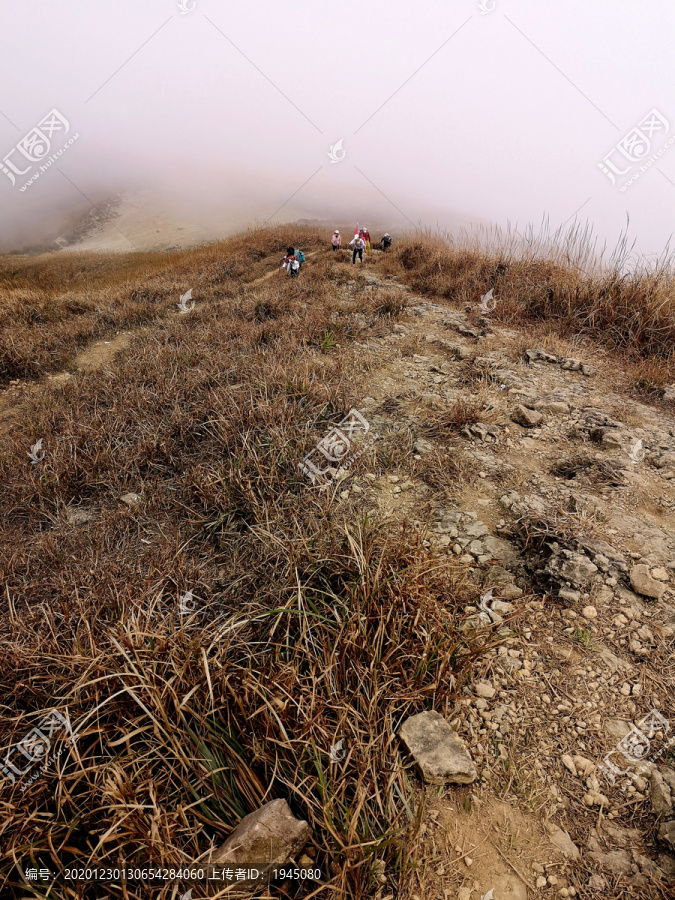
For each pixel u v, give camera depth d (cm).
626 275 659
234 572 279
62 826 154
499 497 339
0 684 201
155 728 169
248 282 1235
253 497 318
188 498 344
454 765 176
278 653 200
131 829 149
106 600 246
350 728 178
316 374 512
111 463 384
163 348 620
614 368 554
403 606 221
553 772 182
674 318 569
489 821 168
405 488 352
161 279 1327
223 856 141
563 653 227
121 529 322
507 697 209
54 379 609
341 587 249
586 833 164
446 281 915
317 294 908
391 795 164
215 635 210
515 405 467
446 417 439
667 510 316
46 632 229
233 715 181
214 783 163
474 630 228
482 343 626
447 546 296
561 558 273
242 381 509
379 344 640
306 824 149
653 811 168
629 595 252
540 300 719
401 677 205
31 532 329
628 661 222
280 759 172
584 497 330
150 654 195
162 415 455
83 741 181
